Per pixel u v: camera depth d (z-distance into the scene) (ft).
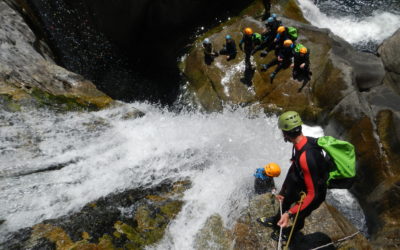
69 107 20.45
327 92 24.38
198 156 20.48
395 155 20.38
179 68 30.78
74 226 14.37
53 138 18.28
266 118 25.54
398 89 24.56
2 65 19.97
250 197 17.40
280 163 22.08
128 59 33.17
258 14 32.01
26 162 16.55
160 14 32.45
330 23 33.40
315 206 10.71
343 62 24.56
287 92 25.79
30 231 13.79
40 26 28.19
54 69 22.40
